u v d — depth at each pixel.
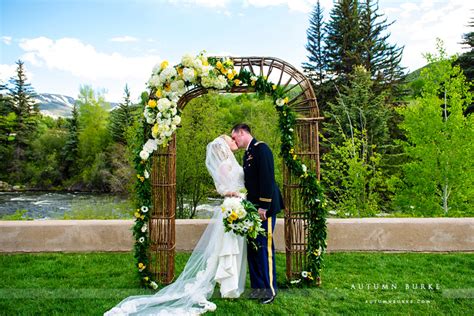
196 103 12.23
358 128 15.24
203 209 14.10
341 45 22.19
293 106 3.59
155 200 3.52
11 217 8.11
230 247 3.04
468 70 17.33
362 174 9.73
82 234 4.46
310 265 3.44
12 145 28.00
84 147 26.94
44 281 3.54
